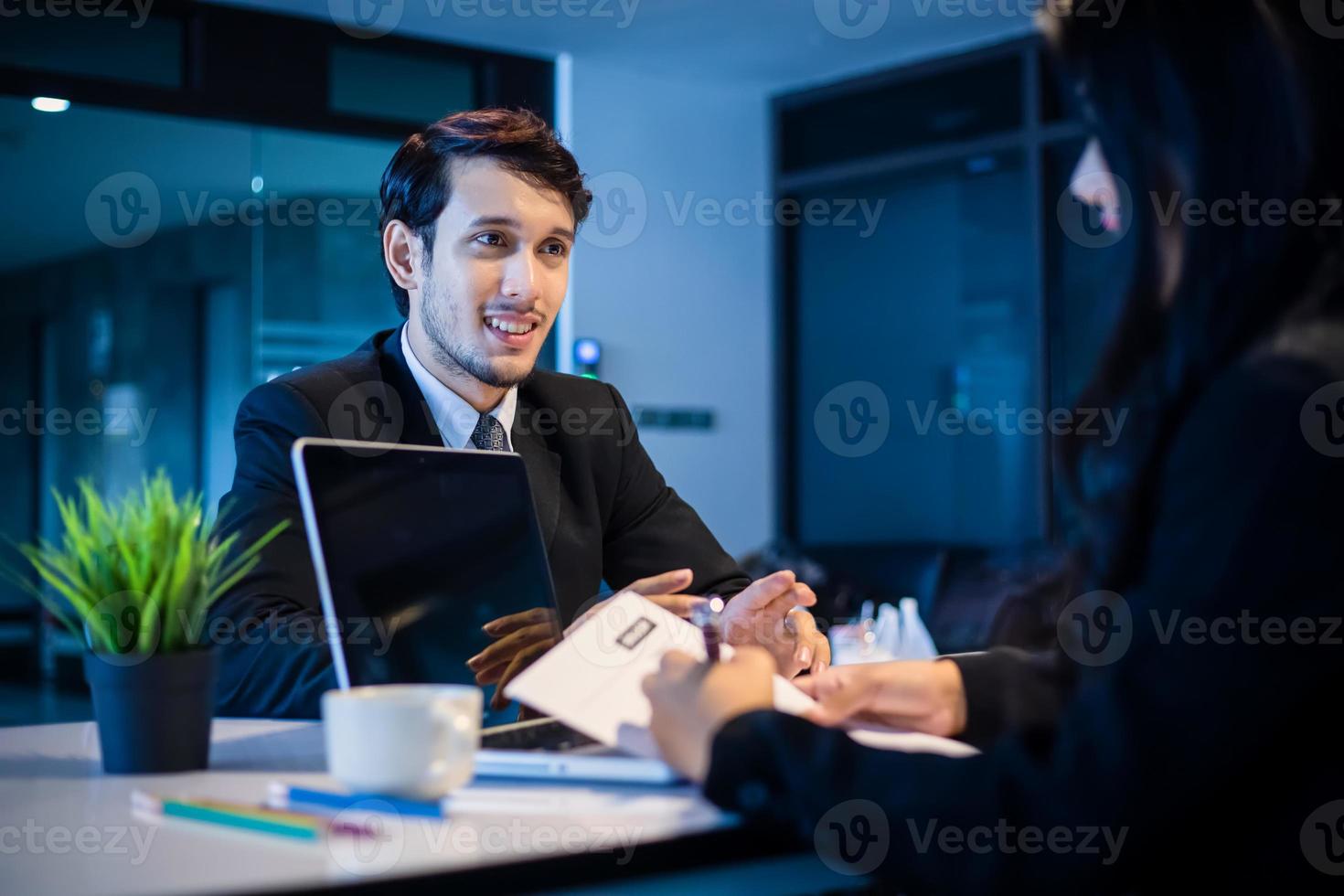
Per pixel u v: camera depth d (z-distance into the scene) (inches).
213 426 197.9
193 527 41.6
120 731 40.4
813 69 240.4
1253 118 30.0
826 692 42.8
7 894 27.4
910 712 42.6
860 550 175.0
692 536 79.6
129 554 40.6
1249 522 28.4
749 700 35.9
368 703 34.5
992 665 43.7
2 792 38.3
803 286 257.1
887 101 241.4
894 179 244.8
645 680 37.2
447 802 35.3
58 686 196.1
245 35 196.7
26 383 187.6
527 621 49.7
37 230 186.4
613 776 37.4
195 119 193.8
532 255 70.4
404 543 46.8
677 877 31.8
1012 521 227.5
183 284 195.6
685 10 207.2
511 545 50.4
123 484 193.5
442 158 70.2
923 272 241.6
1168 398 30.9
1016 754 31.3
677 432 244.5
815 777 32.0
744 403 253.1
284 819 32.6
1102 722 29.7
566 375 80.3
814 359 255.6
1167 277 31.4
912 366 242.7
